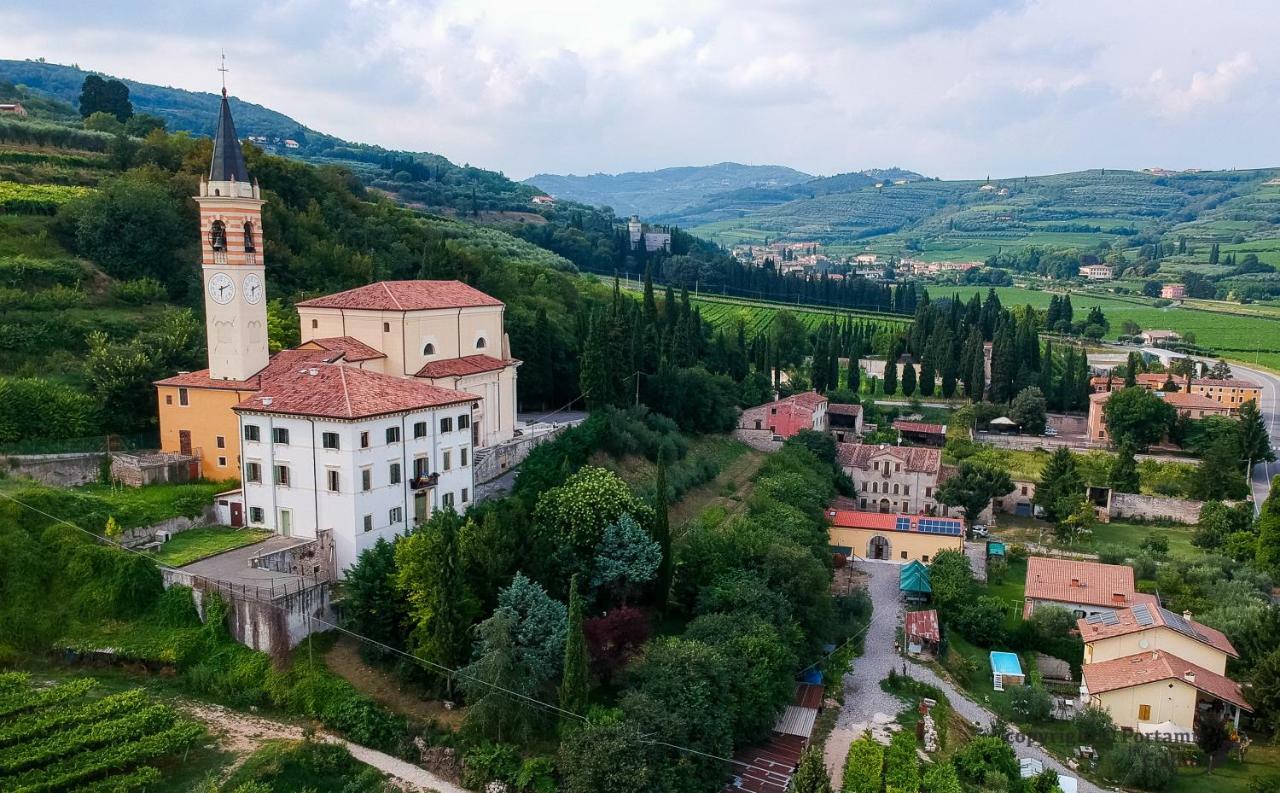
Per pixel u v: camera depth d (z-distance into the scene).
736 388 153.25
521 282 171.38
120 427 88.19
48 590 66.88
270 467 76.00
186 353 94.25
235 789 53.88
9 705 56.44
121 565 67.06
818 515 118.75
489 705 61.03
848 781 67.88
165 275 122.12
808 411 146.50
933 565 109.94
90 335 98.38
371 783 58.28
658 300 191.50
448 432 82.88
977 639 98.69
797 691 81.50
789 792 63.66
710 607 81.00
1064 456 143.88
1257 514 140.12
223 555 71.75
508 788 59.28
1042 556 121.12
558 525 79.31
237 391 82.56
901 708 82.31
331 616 69.62
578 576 75.56
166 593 67.44
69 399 84.88
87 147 155.50
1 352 95.06
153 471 81.31
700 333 165.62
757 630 75.62
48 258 113.88
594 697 68.31
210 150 148.88
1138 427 174.50
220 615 65.69
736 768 69.31
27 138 149.12
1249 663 88.69
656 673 66.88
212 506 79.19
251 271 83.75
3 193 123.31
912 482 142.25
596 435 106.88
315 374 78.69
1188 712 79.75
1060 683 91.44
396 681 65.62
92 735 54.66
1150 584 110.19
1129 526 141.25
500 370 101.75
